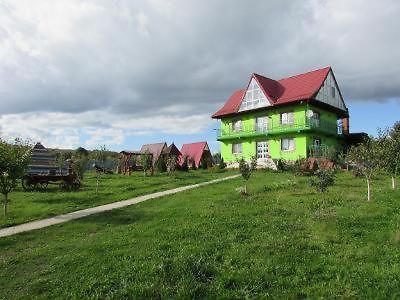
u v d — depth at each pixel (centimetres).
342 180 2692
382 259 1023
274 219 1484
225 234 1326
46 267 1160
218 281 956
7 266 1202
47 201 2383
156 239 1323
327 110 4678
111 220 1783
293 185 2394
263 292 894
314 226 1343
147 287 934
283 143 4488
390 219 1381
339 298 839
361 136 4791
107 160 5103
